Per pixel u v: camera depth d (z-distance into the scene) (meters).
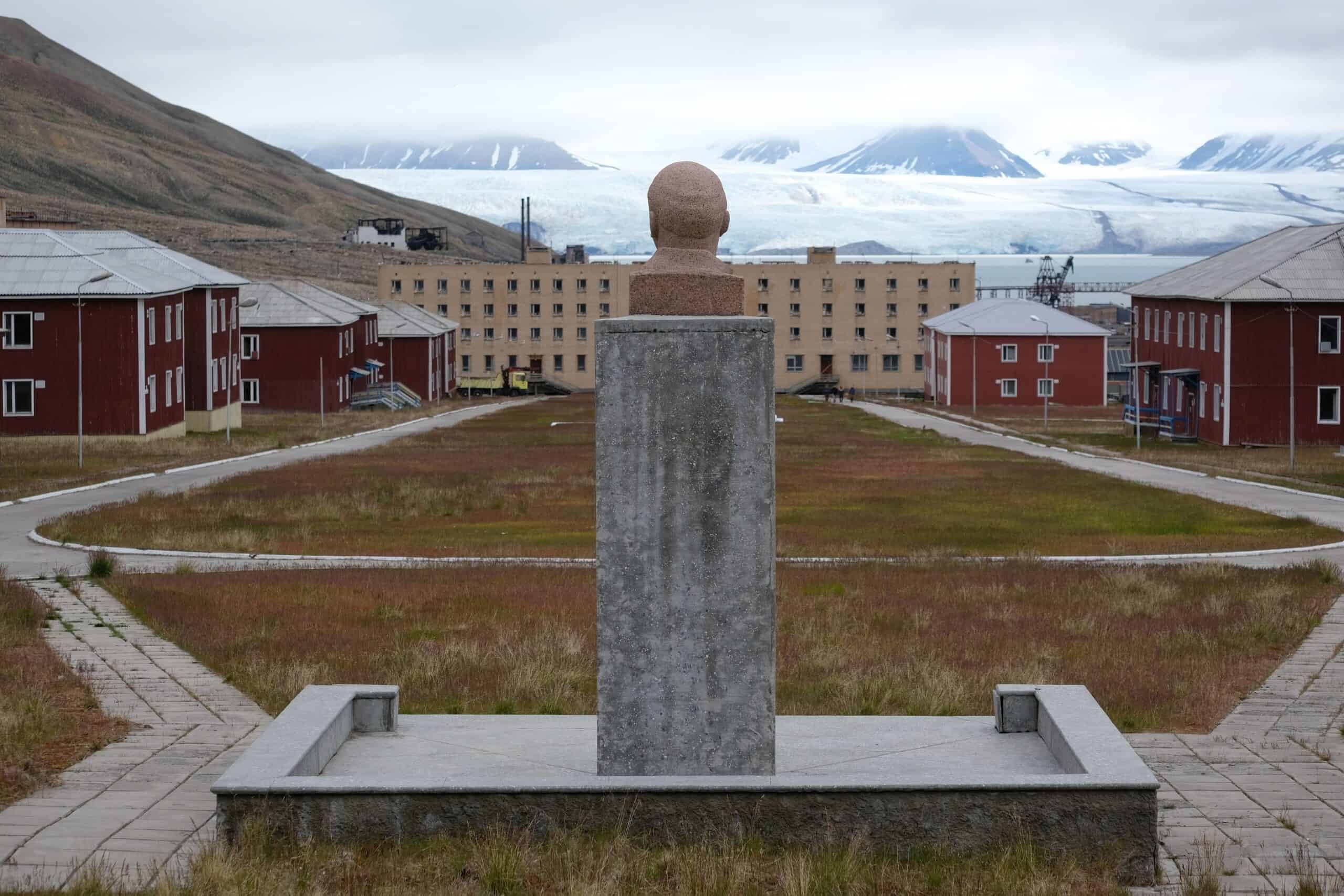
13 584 22.19
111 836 10.02
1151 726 13.79
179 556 28.66
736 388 10.08
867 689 15.18
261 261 190.75
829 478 48.16
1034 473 50.44
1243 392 64.38
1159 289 74.88
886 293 151.50
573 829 9.59
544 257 156.88
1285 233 74.06
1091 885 9.05
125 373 61.16
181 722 13.55
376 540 31.70
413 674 15.96
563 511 37.97
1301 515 37.50
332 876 8.99
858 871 9.05
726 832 9.59
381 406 100.38
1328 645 18.27
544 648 17.27
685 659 10.19
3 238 62.81
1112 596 22.42
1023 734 12.05
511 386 147.50
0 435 60.94
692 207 10.47
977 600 22.09
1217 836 10.27
